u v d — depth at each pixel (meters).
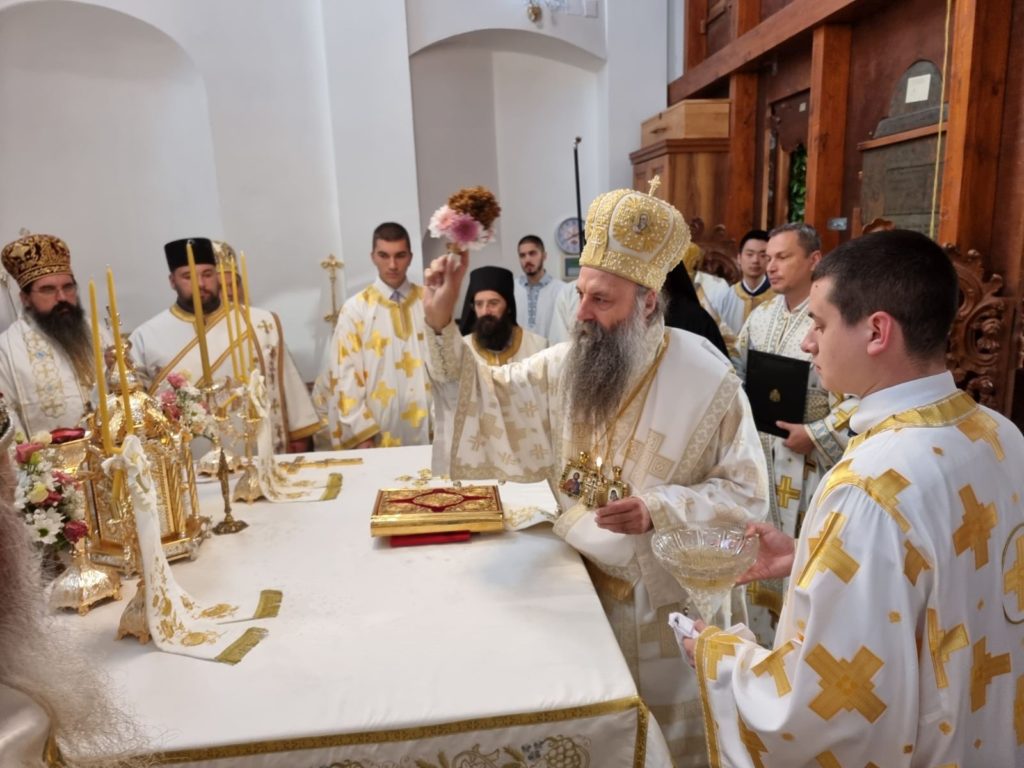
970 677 0.90
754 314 2.92
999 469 0.95
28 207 4.32
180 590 1.42
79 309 3.01
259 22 4.35
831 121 3.51
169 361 3.22
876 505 0.89
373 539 1.81
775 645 1.03
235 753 1.07
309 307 4.62
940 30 2.79
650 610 1.60
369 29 4.46
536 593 1.50
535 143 5.67
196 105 4.42
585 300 1.55
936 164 2.61
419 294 3.71
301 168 4.51
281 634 1.35
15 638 0.68
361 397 3.58
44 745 0.68
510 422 1.71
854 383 1.00
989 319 2.29
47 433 1.60
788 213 4.26
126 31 4.23
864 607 0.87
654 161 4.93
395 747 1.10
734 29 4.43
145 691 1.19
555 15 5.13
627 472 1.62
